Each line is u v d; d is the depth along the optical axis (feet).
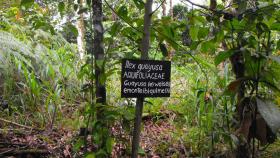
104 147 6.04
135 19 6.48
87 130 6.51
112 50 6.38
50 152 7.76
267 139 6.73
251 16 6.31
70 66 12.10
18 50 11.02
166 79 5.94
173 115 10.43
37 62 11.59
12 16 13.28
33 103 10.05
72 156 7.58
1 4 13.52
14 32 13.19
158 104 10.90
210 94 8.01
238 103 6.83
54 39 13.84
